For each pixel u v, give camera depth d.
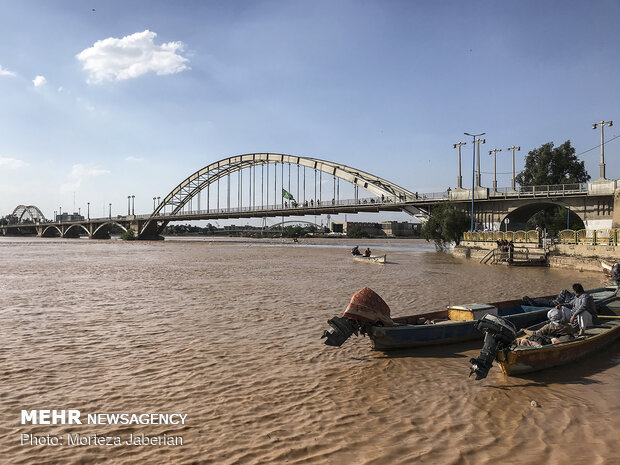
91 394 7.24
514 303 12.45
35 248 78.25
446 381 7.88
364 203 76.62
